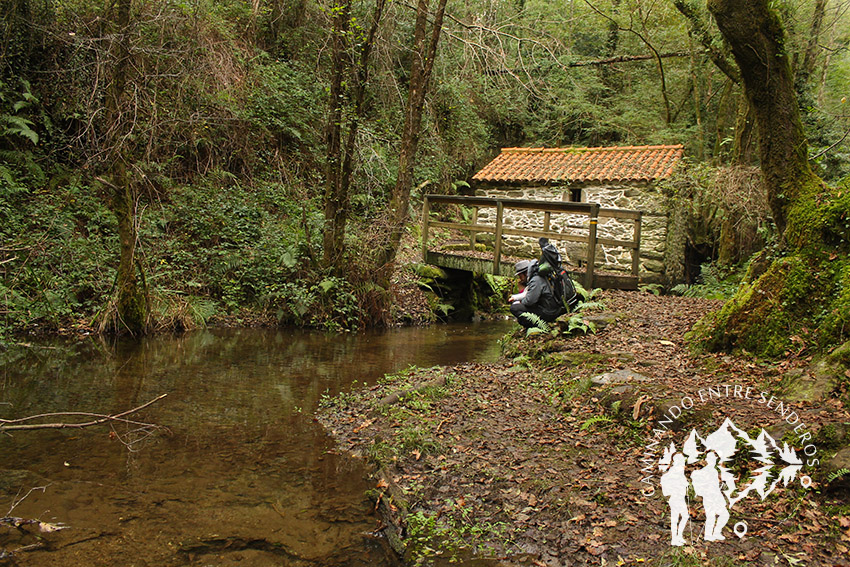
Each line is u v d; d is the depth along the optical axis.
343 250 10.49
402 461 4.14
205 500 3.58
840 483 3.11
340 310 9.99
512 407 5.09
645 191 13.03
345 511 3.54
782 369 4.70
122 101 9.18
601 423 4.45
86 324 8.11
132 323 8.13
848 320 4.62
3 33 9.59
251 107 12.55
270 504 3.58
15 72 10.01
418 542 3.21
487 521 3.40
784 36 5.58
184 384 6.02
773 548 2.87
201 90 11.49
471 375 6.21
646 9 17.09
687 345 6.01
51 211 9.12
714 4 5.59
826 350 4.62
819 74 16.14
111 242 9.34
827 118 11.55
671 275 12.74
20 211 8.98
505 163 15.51
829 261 5.18
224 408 5.34
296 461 4.25
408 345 8.84
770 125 5.78
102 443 4.39
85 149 10.08
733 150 12.56
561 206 10.31
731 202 11.36
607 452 4.03
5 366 6.29
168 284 9.38
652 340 6.47
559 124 20.00
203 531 3.22
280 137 13.27
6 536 3.06
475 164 18.77
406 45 14.18
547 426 4.61
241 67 12.63
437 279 12.44
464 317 12.88
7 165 9.49
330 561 3.00
